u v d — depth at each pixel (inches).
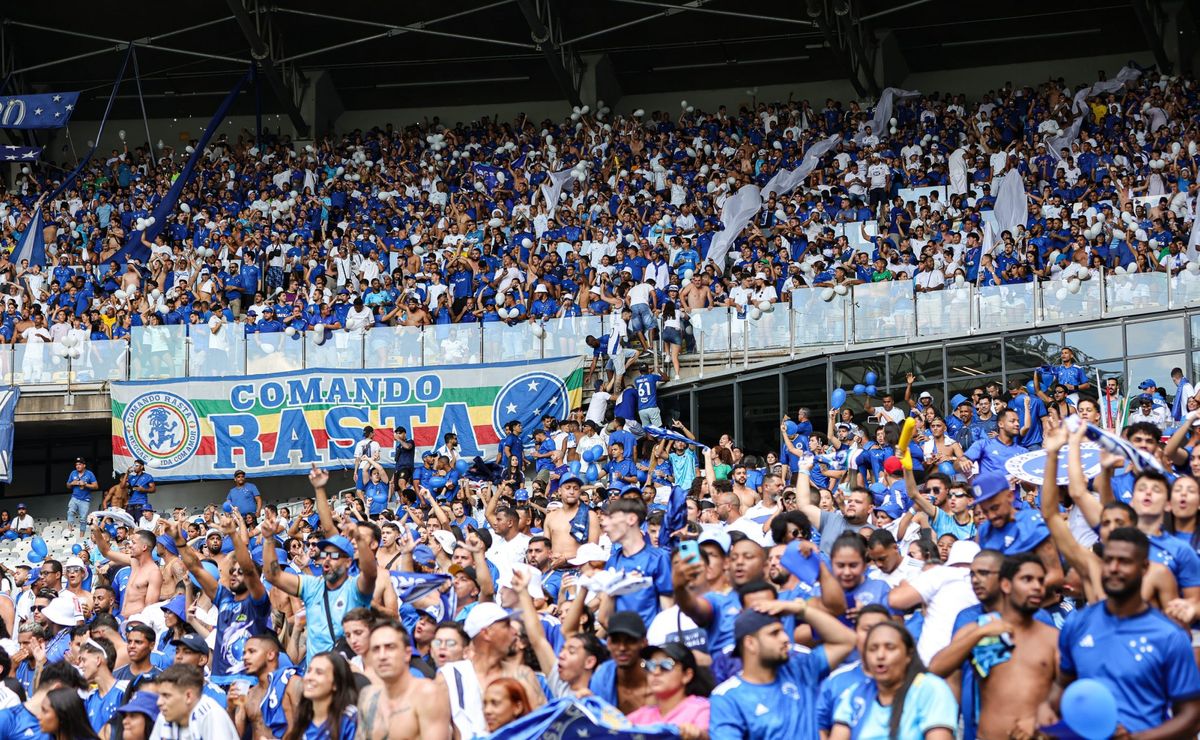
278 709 446.3
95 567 837.2
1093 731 260.1
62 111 1553.9
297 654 502.6
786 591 397.4
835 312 1051.9
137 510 1127.6
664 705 341.4
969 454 612.4
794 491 585.3
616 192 1403.8
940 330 1015.0
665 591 405.4
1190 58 1491.1
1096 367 963.3
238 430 1159.6
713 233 1288.1
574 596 426.9
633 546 408.8
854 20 1512.1
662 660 339.3
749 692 324.5
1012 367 986.7
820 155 1403.8
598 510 550.6
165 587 626.2
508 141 1534.2
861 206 1307.8
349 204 1460.4
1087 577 341.7
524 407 1115.3
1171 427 754.8
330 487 1205.7
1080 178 1241.4
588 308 1128.8
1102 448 373.4
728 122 1505.9
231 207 1470.2
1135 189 1224.8
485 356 1133.1
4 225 1486.2
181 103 1727.4
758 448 1064.8
